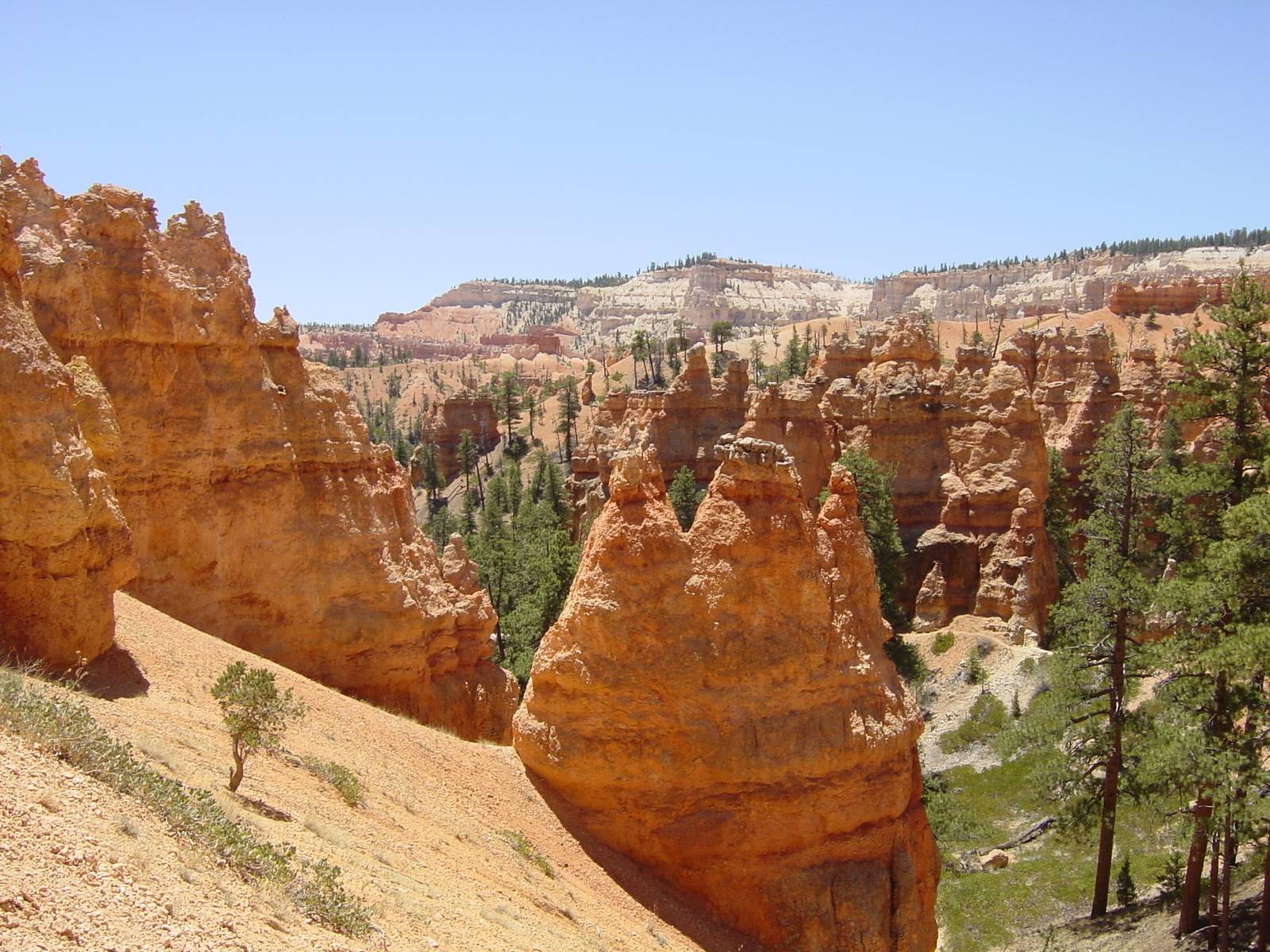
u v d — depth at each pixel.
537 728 26.91
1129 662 41.31
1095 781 42.16
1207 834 34.81
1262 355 42.22
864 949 25.30
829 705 26.44
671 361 183.00
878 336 92.19
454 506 147.88
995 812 52.19
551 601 66.19
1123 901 41.09
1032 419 77.12
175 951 10.79
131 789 13.91
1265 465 35.97
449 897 17.59
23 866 10.89
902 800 27.27
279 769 19.72
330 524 33.41
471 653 38.88
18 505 19.77
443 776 25.03
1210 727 34.41
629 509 26.91
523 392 193.88
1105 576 41.53
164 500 29.17
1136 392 99.06
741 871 25.47
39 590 19.89
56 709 15.01
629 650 26.16
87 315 27.45
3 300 20.67
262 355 32.91
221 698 17.53
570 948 18.20
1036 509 74.38
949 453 78.88
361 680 33.28
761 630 26.28
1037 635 71.12
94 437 23.56
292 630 32.03
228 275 32.03
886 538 70.69
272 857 14.30
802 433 80.25
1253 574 33.53
